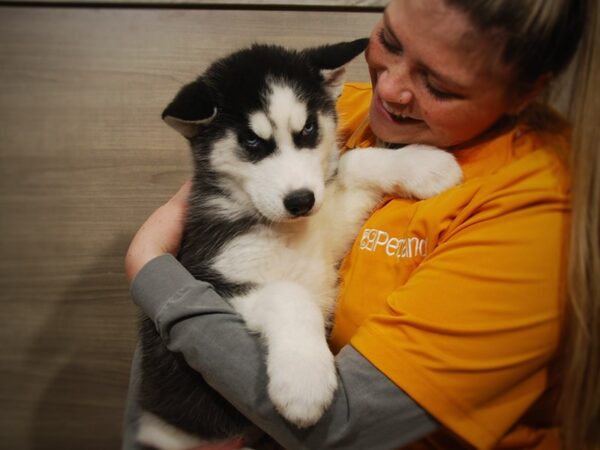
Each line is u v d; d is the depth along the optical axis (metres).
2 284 2.36
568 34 1.04
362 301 1.25
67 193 2.27
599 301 0.99
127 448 1.45
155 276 1.21
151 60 2.15
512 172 1.08
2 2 2.11
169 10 2.11
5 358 2.42
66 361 2.41
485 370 0.96
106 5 2.11
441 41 1.05
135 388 1.53
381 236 1.27
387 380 0.97
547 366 1.06
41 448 2.51
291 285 1.20
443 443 1.17
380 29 1.24
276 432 1.01
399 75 1.17
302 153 1.38
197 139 1.47
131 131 2.21
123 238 2.29
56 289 2.35
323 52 1.51
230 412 1.33
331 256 1.45
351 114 1.72
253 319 1.13
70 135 2.22
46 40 2.15
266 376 1.01
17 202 2.28
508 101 1.14
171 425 1.38
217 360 1.06
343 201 1.45
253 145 1.38
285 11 2.11
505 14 0.98
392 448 0.98
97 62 2.16
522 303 0.97
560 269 0.99
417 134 1.31
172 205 1.53
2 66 2.18
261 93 1.38
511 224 1.01
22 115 2.22
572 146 1.04
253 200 1.36
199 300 1.13
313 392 0.95
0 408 2.48
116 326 2.37
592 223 0.98
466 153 1.27
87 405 2.45
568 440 1.12
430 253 1.12
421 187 1.26
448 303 0.99
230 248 1.36
